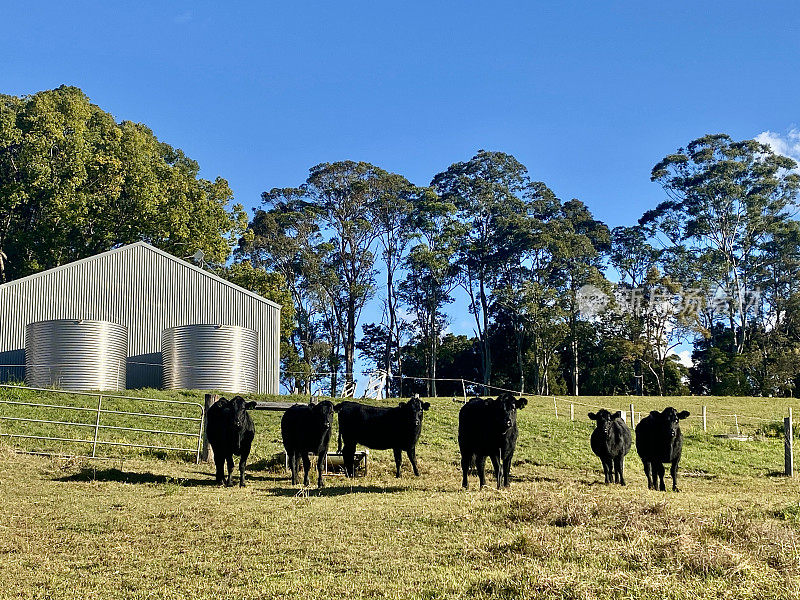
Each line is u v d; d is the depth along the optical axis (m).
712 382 71.38
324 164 73.00
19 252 59.31
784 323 75.12
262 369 44.03
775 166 78.12
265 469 22.81
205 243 59.66
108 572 12.21
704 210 78.12
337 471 22.83
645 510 13.57
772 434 34.41
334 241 73.25
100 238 57.78
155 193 58.72
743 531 12.18
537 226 73.56
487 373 73.06
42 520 15.49
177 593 11.11
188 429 27.52
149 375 42.31
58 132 57.16
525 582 10.46
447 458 25.38
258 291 59.31
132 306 42.78
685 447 30.39
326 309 72.12
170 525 14.77
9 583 11.79
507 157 78.75
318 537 13.41
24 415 27.81
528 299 67.44
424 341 73.81
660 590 10.02
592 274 70.25
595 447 21.55
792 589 9.89
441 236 71.06
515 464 25.30
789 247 75.75
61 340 38.22
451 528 13.62
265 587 11.12
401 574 11.36
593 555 11.50
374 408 21.89
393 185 72.56
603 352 69.56
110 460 22.50
